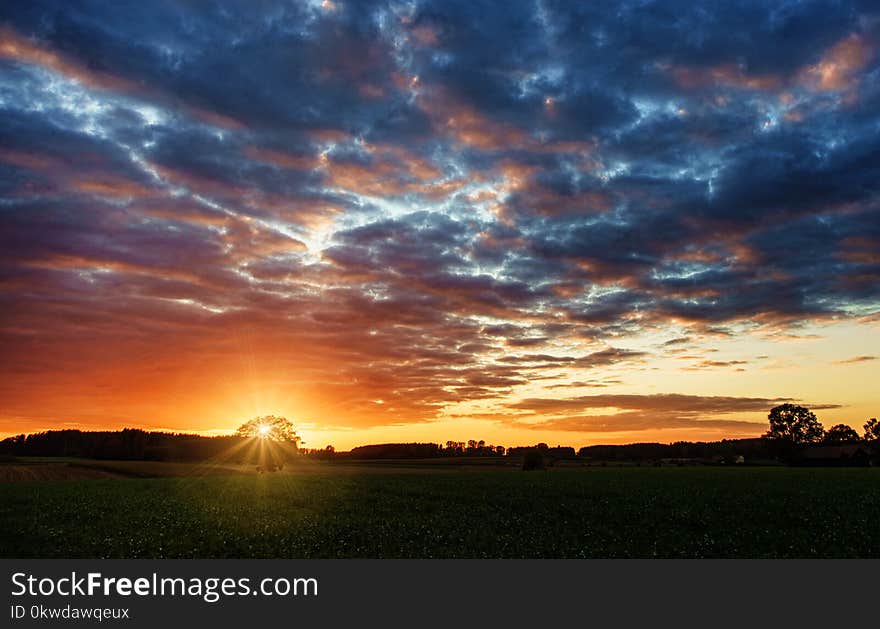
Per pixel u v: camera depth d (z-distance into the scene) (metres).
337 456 139.75
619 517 29.42
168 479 65.12
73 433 120.94
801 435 130.25
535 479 59.44
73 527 26.75
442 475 70.12
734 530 25.62
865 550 21.73
